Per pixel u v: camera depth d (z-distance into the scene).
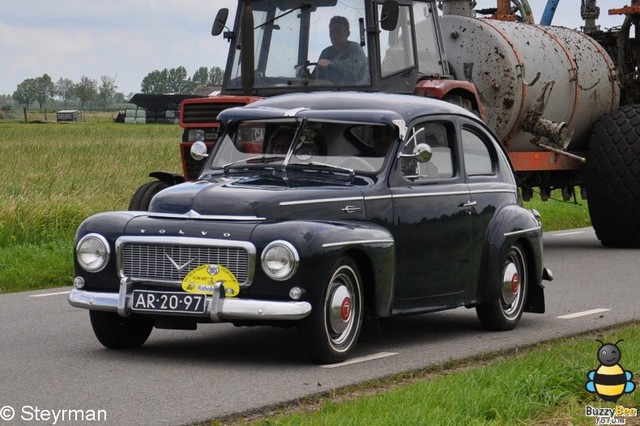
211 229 9.23
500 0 22.39
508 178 11.76
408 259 10.23
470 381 8.16
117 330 10.07
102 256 9.56
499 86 19.39
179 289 9.33
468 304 10.99
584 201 29.95
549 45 20.36
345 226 9.48
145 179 29.34
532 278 11.80
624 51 22.44
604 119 20.64
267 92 16.50
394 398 7.66
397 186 10.22
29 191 22.72
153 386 8.62
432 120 10.82
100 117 182.88
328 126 10.48
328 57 16.44
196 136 16.03
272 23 16.64
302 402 8.10
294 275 9.04
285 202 9.41
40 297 14.07
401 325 11.91
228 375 9.06
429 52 17.59
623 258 18.88
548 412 7.58
